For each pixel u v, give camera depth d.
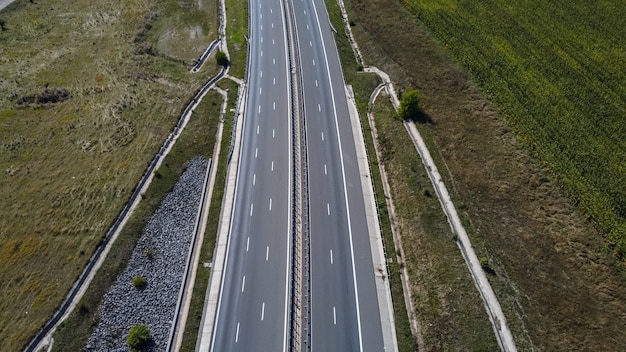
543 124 59.66
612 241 46.66
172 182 56.53
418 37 77.38
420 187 52.59
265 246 49.03
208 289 45.50
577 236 47.47
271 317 42.88
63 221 51.88
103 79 73.62
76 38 83.25
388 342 41.00
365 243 49.16
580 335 39.53
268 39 81.00
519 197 51.75
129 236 50.03
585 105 61.97
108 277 46.22
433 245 46.84
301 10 88.31
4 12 88.50
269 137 62.22
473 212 50.06
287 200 53.84
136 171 57.31
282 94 69.19
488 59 70.81
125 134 63.19
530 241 47.12
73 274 46.41
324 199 53.59
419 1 85.31
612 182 51.81
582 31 75.44
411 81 69.38
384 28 81.38
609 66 68.25
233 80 73.44
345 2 90.88
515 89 65.19
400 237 49.66
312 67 74.00
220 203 54.06
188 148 61.31
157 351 41.03
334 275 46.09
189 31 86.38
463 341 39.59
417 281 45.09
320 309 43.25
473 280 43.50
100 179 56.66
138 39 83.25
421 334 41.31
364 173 57.09
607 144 56.44
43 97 69.19
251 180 56.38
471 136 59.59
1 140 62.47
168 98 69.94
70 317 43.12
